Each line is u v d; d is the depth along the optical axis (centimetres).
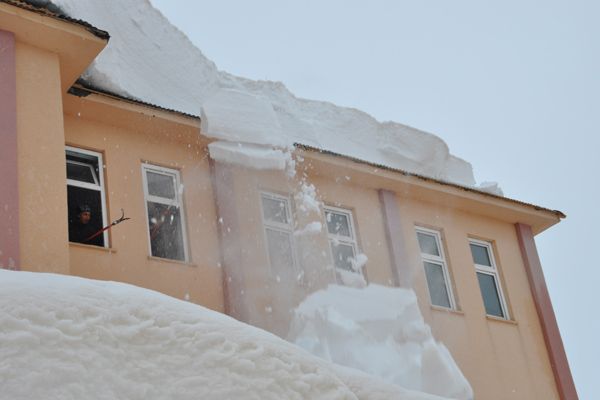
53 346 346
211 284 1033
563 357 1350
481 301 1323
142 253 998
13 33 909
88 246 949
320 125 1361
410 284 1231
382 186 1306
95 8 1075
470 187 1420
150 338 372
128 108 1056
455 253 1349
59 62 948
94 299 383
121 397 340
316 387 383
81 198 1004
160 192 1077
